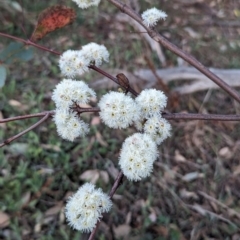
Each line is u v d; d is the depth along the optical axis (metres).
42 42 0.42
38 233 0.27
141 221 0.29
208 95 0.37
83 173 0.31
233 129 0.35
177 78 0.37
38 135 0.33
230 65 0.41
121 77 0.13
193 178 0.32
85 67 0.14
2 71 0.17
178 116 0.13
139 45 0.42
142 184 0.31
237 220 0.29
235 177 0.32
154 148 0.12
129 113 0.12
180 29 0.46
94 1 0.15
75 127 0.12
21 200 0.29
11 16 0.43
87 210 0.11
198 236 0.28
